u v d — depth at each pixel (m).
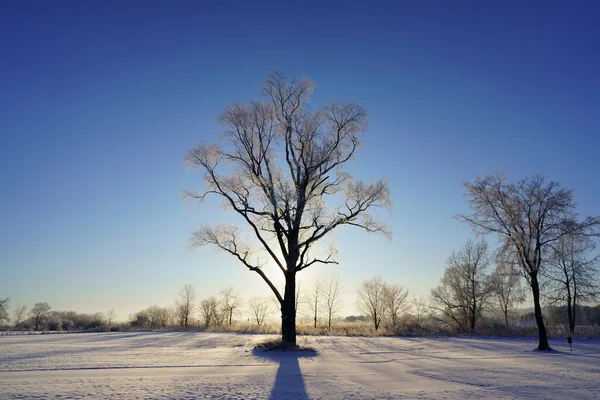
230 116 27.05
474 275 56.50
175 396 12.14
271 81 27.91
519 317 57.62
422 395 12.74
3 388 13.19
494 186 32.56
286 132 27.84
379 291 68.94
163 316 91.50
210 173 26.95
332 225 27.17
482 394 12.92
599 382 15.48
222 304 80.56
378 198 26.92
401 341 38.81
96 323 114.12
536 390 13.69
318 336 45.03
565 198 31.05
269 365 20.42
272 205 26.75
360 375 17.09
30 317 111.06
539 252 31.28
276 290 28.11
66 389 13.05
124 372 17.44
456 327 54.06
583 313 52.88
